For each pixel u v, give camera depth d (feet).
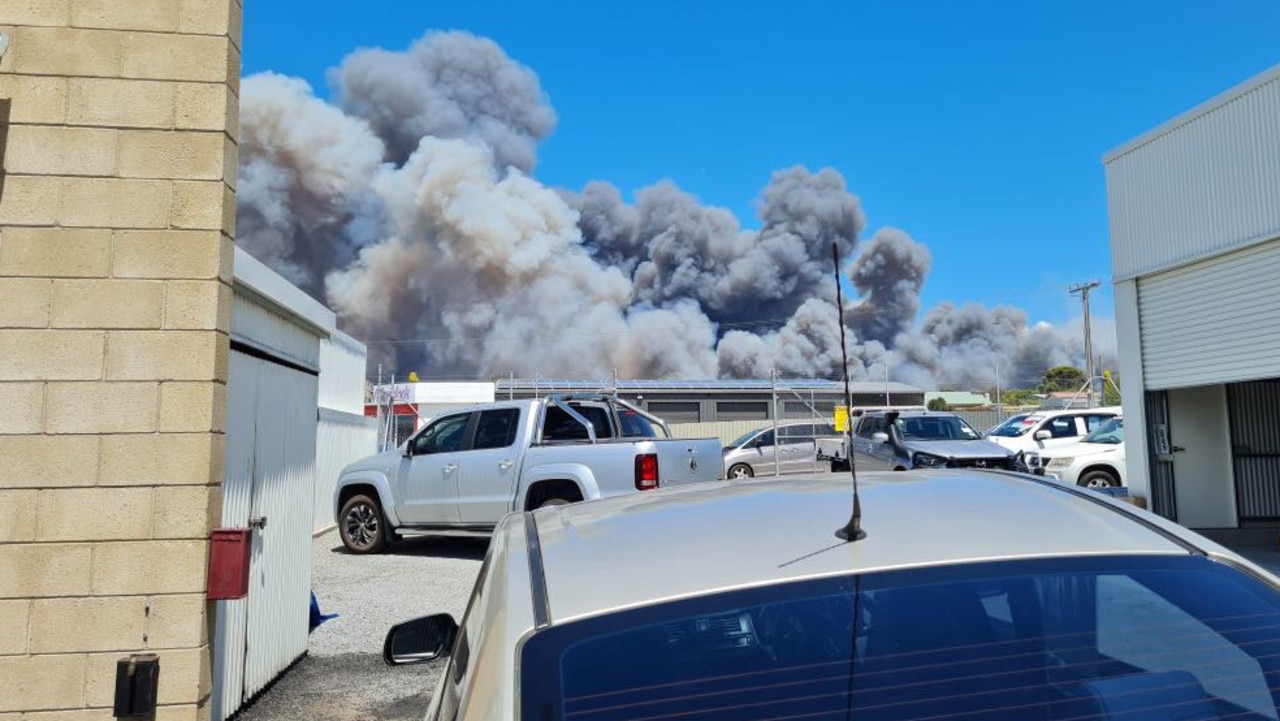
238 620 15.84
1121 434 50.26
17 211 11.68
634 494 8.78
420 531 34.06
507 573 6.35
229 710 15.33
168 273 11.90
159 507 11.57
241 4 13.00
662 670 5.17
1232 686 5.44
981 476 8.39
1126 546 6.40
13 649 11.18
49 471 11.43
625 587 5.79
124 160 11.98
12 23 11.96
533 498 31.35
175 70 12.23
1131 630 5.71
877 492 7.56
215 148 12.20
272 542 17.61
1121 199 39.81
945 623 5.58
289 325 18.33
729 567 5.97
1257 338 32.81
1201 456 38.73
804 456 71.46
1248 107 32.78
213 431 11.89
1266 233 31.96
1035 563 6.07
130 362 11.70
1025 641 5.55
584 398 33.53
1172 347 37.06
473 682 5.45
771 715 5.01
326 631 22.33
